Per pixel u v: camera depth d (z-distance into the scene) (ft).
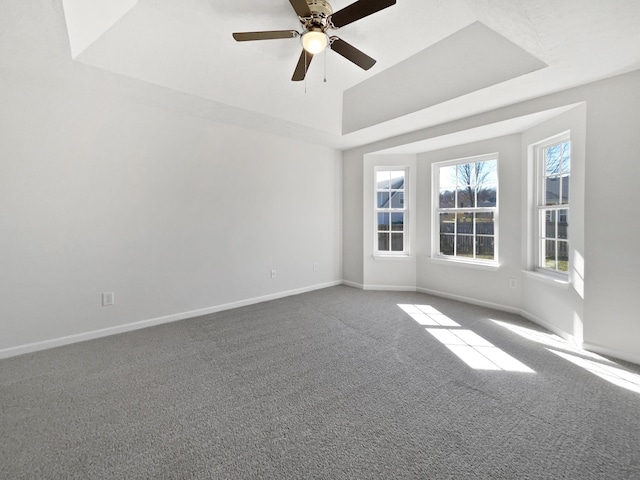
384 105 11.50
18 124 8.15
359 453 4.81
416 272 15.48
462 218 13.80
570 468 4.49
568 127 9.09
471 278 13.32
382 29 8.38
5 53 7.07
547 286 10.18
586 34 6.04
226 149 12.33
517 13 5.55
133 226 10.16
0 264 8.04
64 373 7.34
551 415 5.73
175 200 11.06
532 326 10.46
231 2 7.38
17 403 6.12
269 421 5.61
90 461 4.65
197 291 11.74
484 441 5.06
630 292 7.77
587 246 8.47
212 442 5.07
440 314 11.83
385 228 16.06
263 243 13.74
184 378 7.14
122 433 5.27
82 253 9.24
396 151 14.87
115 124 9.68
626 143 7.72
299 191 15.03
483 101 9.67
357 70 10.71
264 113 11.21
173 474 4.40
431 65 9.59
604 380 6.94
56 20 5.86
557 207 10.11
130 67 8.14
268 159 13.73
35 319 8.56
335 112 12.92
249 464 4.59
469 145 13.14
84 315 9.33
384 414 5.81
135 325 10.30
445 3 7.41
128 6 6.90
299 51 9.59
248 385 6.84
